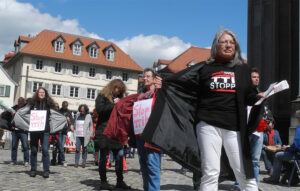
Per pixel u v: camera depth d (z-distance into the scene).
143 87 5.51
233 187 6.93
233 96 3.35
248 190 3.26
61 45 50.00
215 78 3.41
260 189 7.08
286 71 18.30
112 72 53.16
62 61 49.47
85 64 51.03
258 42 19.75
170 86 3.80
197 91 3.65
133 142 5.27
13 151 10.77
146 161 4.60
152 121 3.79
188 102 3.73
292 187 7.84
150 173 4.51
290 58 18.20
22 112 7.92
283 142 17.38
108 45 54.88
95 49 52.44
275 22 18.89
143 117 4.86
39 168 9.83
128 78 54.12
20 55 48.06
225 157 3.54
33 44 48.75
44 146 7.83
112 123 5.59
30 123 7.68
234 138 3.28
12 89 46.72
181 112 3.73
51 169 9.84
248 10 20.47
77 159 10.92
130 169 11.05
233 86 3.37
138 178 8.52
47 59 48.47
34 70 47.66
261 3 19.77
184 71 3.68
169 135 3.70
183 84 3.69
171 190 6.61
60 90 49.12
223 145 3.37
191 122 3.71
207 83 3.45
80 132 10.95
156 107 3.81
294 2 18.28
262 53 19.47
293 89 17.78
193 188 6.90
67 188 6.42
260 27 19.72
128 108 5.53
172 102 3.77
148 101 4.92
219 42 3.51
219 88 3.37
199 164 3.63
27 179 7.47
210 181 3.32
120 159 6.58
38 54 47.56
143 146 4.83
